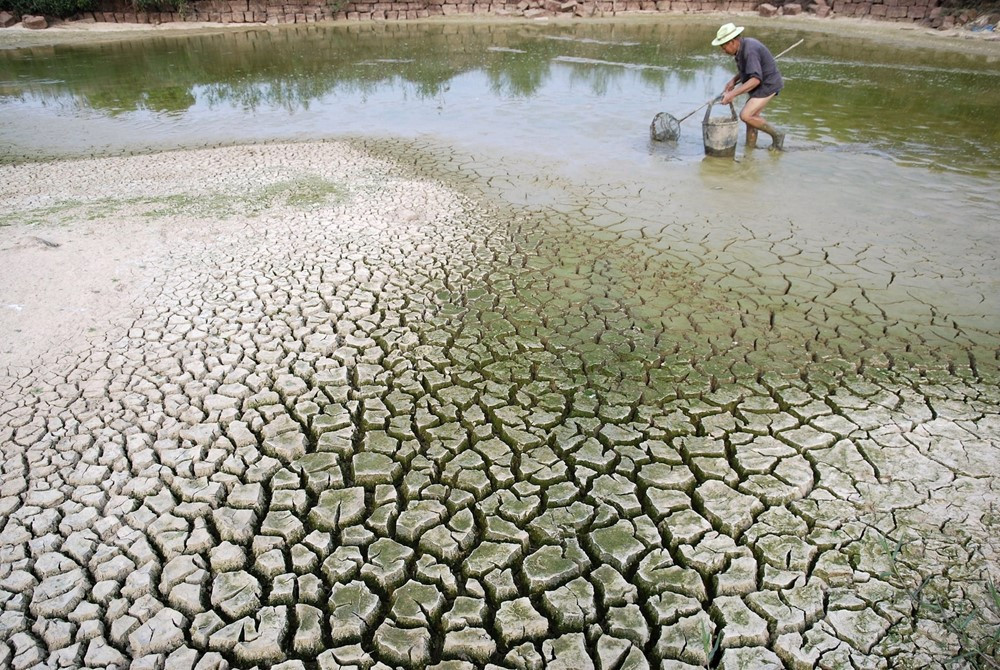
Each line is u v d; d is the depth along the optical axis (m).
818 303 3.69
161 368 3.20
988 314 3.54
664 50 13.02
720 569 2.21
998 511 2.36
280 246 4.46
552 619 2.08
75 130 7.85
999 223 4.69
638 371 3.16
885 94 9.06
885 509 2.39
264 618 2.07
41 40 14.53
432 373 3.19
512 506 2.46
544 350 3.34
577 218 4.89
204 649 1.99
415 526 2.38
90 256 4.29
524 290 3.88
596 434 2.80
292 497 2.52
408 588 2.17
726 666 1.92
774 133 6.43
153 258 4.28
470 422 2.88
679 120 6.70
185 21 16.50
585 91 9.69
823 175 5.78
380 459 2.69
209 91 9.99
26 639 2.00
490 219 4.89
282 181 5.79
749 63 5.96
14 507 2.44
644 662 1.94
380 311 3.69
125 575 2.21
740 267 4.11
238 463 2.66
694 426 2.83
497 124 7.86
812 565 2.21
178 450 2.72
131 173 6.09
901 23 14.92
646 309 3.67
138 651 1.98
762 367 3.16
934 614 2.02
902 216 4.84
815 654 1.94
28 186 5.74
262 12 16.97
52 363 3.22
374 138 7.29
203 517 2.44
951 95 8.93
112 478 2.57
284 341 3.43
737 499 2.46
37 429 2.80
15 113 8.73
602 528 2.37
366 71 11.34
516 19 17.30
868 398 2.95
